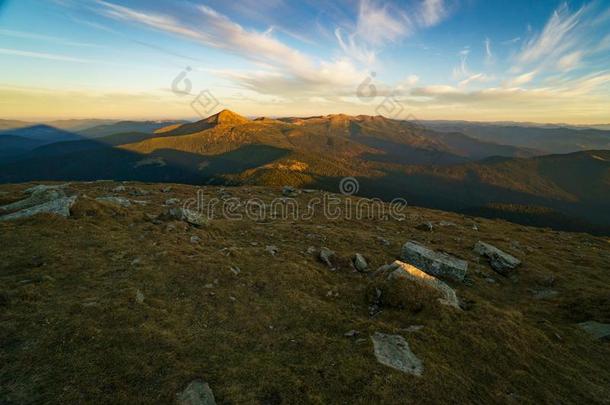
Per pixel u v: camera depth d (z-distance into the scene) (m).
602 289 29.02
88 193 57.03
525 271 34.28
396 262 23.75
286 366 13.50
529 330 18.45
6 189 64.19
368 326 16.84
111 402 10.59
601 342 19.34
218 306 18.66
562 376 14.91
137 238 26.81
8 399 10.29
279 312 18.94
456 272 29.19
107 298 16.72
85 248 23.25
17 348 12.53
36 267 19.50
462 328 17.42
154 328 14.91
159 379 11.88
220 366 13.19
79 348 12.86
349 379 12.62
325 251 31.44
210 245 29.00
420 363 14.00
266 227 42.91
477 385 13.29
